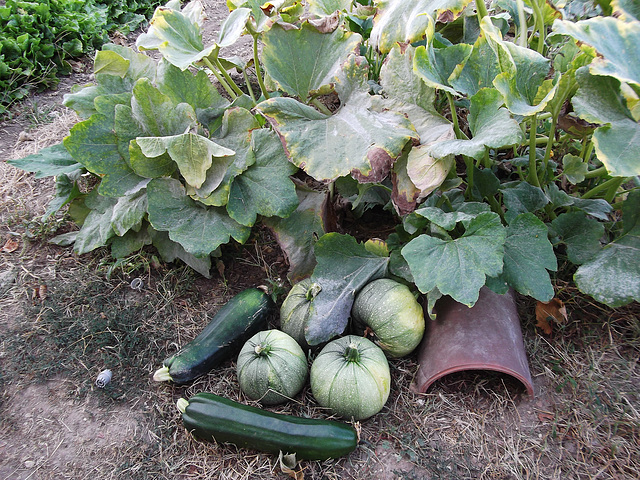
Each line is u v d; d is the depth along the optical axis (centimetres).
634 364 85
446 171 82
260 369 80
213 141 99
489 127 77
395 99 91
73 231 114
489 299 85
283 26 95
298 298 89
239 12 101
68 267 106
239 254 109
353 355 78
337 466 76
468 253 77
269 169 97
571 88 82
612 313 91
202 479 76
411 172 82
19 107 149
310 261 98
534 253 81
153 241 104
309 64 98
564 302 92
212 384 88
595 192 94
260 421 76
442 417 81
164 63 103
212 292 103
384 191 104
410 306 83
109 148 96
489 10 141
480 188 94
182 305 100
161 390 87
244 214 95
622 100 75
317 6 121
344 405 78
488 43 81
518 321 87
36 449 80
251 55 158
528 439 78
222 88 143
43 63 160
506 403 82
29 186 124
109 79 108
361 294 87
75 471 77
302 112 91
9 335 94
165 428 82
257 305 93
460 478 74
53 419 84
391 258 91
